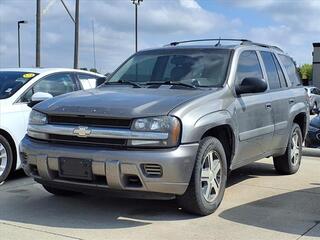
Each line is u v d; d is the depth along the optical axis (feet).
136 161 16.84
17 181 24.86
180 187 17.37
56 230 17.16
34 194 22.12
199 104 18.43
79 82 28.99
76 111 17.89
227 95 20.25
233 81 20.97
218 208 20.08
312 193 22.99
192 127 17.54
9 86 25.72
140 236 16.67
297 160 27.71
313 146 33.96
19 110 24.63
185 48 22.88
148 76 21.99
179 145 17.25
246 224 18.13
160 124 17.11
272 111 23.77
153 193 17.43
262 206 20.59
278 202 21.29
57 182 18.28
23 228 17.33
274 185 24.59
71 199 21.26
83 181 17.78
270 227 17.85
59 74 28.02
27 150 18.72
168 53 22.82
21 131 24.54
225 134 20.36
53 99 19.66
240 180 25.75
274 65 25.68
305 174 27.58
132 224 17.94
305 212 19.84
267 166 29.73
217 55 21.90
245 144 21.33
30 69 27.76
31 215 18.90
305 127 28.43
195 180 17.99
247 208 20.24
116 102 18.10
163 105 17.71
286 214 19.51
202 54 22.15
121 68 23.32
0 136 23.70
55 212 19.35
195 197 18.20
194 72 21.34
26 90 25.59
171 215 19.04
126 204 20.51
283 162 26.68
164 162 16.81
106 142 17.43
